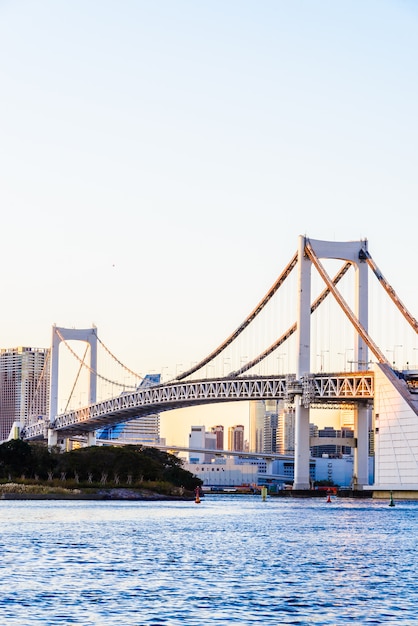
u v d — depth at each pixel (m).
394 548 87.31
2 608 52.28
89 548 83.56
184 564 72.25
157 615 50.84
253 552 82.25
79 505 177.38
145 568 69.25
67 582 61.53
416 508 176.88
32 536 95.69
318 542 93.44
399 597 57.31
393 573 68.00
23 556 75.88
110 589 58.78
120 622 49.03
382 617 51.06
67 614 50.88
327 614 51.69
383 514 151.38
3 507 162.38
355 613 52.03
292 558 77.38
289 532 106.94
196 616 50.69
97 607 52.84
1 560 72.94
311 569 70.00
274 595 57.50
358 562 74.94
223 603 54.50
